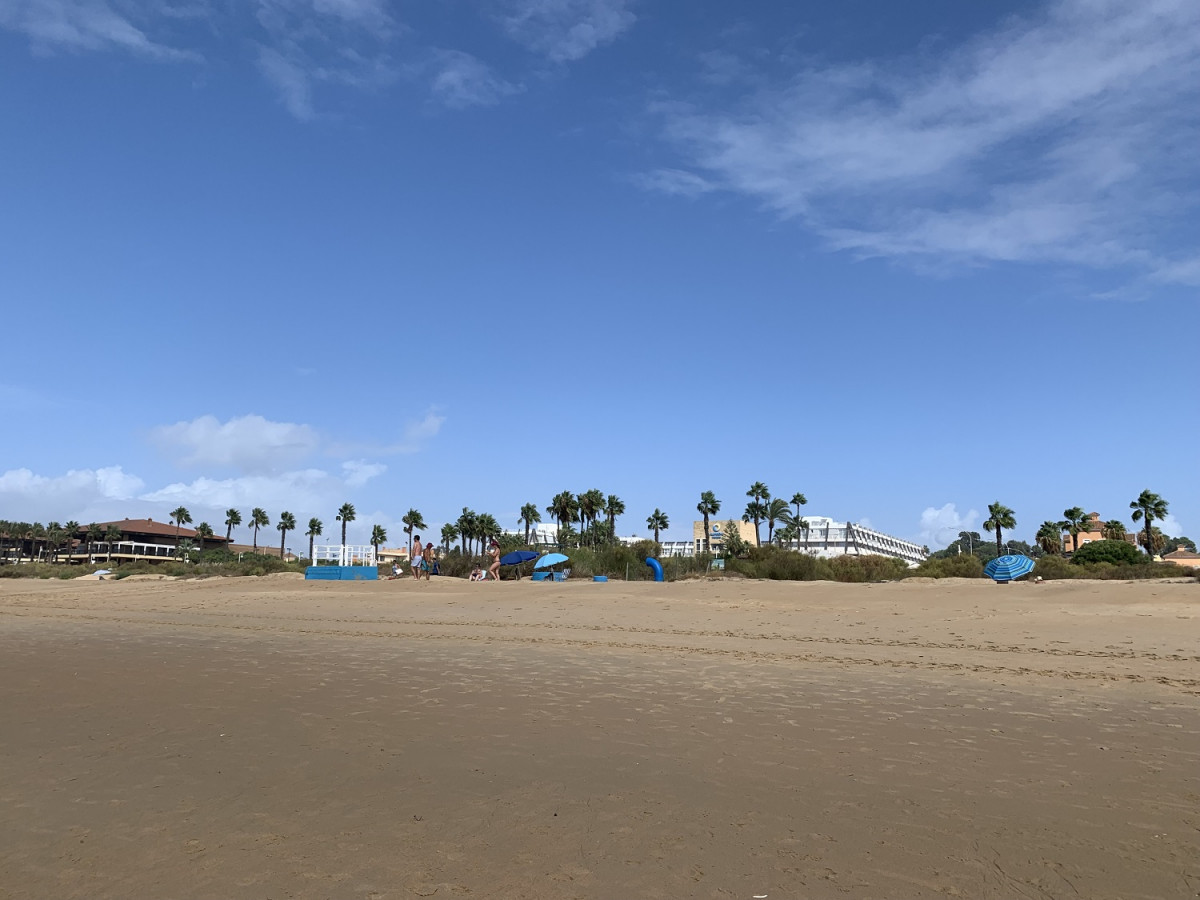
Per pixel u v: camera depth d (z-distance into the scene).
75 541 132.88
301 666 15.56
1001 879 5.57
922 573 50.12
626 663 15.52
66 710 11.55
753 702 11.70
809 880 5.61
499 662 15.88
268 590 35.56
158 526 137.12
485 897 5.41
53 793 7.78
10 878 5.85
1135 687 12.20
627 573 39.62
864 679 13.40
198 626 23.80
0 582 57.09
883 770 8.26
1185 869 5.68
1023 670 13.79
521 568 42.72
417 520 124.50
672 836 6.49
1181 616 18.52
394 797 7.55
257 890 5.57
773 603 24.89
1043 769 8.17
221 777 8.23
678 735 9.83
